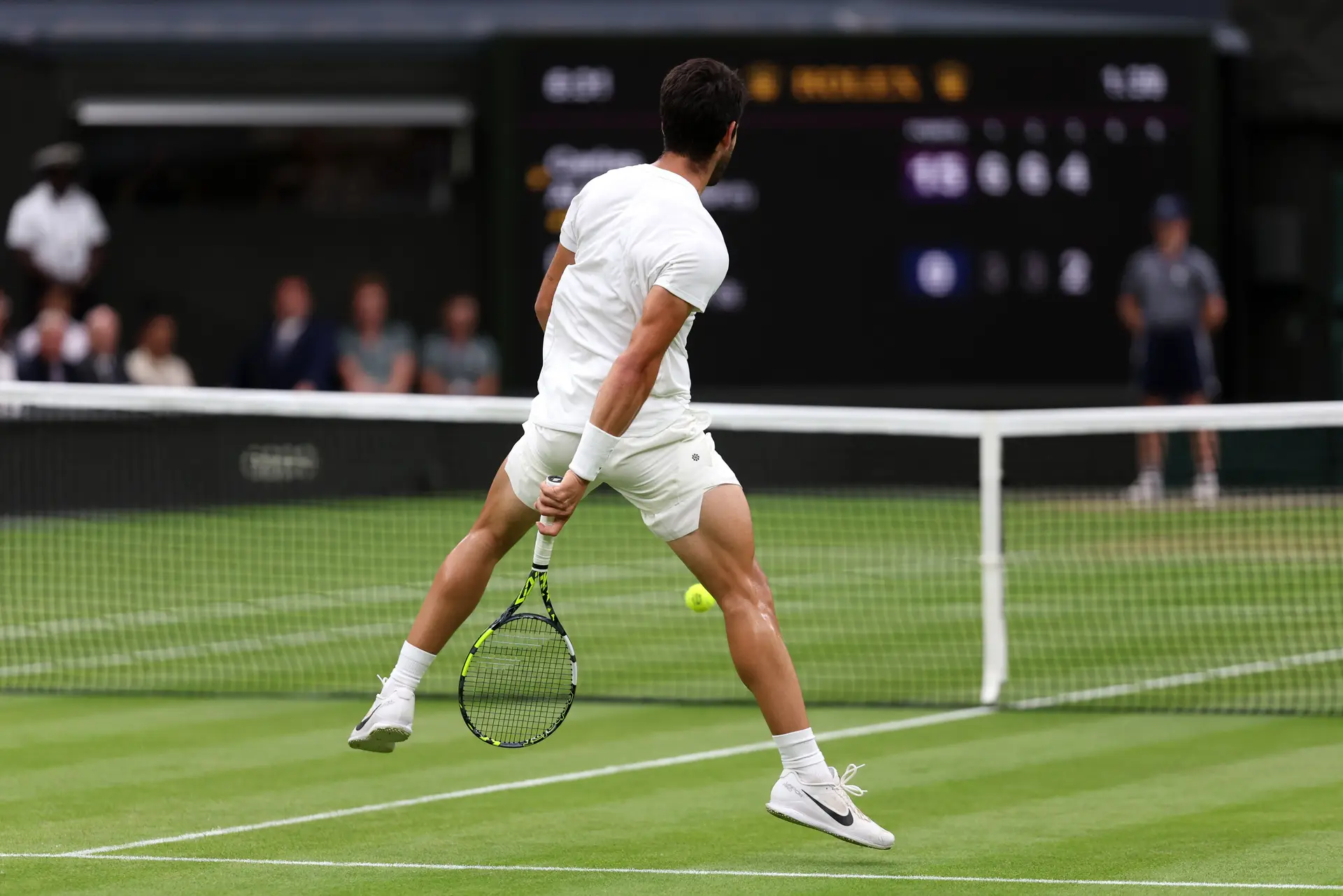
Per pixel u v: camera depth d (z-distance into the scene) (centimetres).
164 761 1109
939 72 2678
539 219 2673
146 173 2744
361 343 2597
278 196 2767
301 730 1211
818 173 2688
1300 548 2005
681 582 1877
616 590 1834
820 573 1933
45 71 2673
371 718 867
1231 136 2778
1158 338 2575
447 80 2738
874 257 2697
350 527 2264
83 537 2206
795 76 2675
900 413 1389
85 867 859
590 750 1143
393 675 873
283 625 1645
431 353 2628
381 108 2714
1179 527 2256
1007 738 1180
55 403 1506
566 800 1005
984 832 933
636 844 907
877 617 1686
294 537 2189
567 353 848
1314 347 2766
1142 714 1262
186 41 2694
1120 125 2688
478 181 2767
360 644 1555
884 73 2677
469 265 2786
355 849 895
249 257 2764
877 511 2423
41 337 2412
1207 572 1920
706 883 833
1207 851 888
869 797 1012
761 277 2697
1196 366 2575
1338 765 1092
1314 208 2755
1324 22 2734
